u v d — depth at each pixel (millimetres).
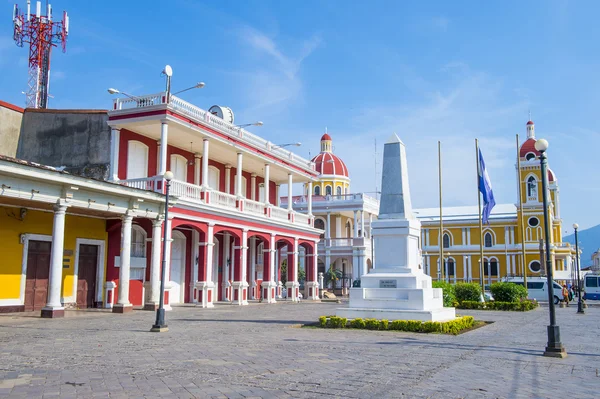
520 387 8070
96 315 20125
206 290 26891
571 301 44375
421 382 8234
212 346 11945
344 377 8500
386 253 17672
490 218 75000
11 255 20719
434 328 15203
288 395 7293
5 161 16281
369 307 17125
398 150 18203
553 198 73500
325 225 58188
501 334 15586
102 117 25781
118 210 21266
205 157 27609
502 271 73625
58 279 18844
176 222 25016
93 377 8352
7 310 20391
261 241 38469
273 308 27438
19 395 7168
